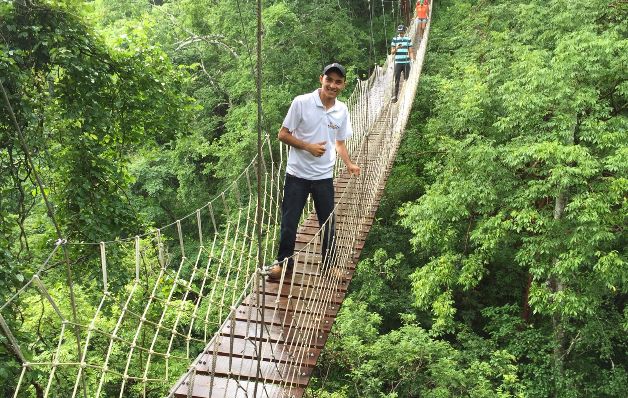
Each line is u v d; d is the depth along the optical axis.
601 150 8.39
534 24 10.82
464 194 8.63
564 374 8.89
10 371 3.98
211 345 2.45
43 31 4.86
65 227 5.46
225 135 13.20
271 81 13.84
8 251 4.56
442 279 9.10
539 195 8.00
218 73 15.83
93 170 5.38
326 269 3.23
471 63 11.63
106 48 5.36
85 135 5.45
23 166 5.31
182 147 13.41
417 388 7.82
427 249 10.11
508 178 8.75
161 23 15.58
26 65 4.89
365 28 18.17
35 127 4.72
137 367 6.62
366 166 4.45
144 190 15.52
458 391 7.75
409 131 13.48
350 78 14.96
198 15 16.02
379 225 12.76
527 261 8.41
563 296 7.83
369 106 9.62
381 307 10.70
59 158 5.13
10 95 4.41
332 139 3.24
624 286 7.69
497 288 11.48
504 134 9.50
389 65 12.91
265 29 13.61
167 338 7.18
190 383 2.10
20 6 4.68
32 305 5.88
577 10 9.30
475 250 9.27
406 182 12.85
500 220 8.48
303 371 2.51
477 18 13.97
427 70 14.71
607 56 7.86
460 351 9.39
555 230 8.04
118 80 5.60
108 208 5.53
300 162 3.20
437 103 11.86
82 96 5.28
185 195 14.60
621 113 9.23
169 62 6.09
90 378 5.97
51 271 6.01
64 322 1.31
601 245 8.13
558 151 7.48
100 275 5.56
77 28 5.10
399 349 7.89
